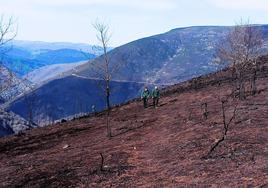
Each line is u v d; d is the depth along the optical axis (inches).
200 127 1182.3
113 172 868.0
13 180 919.7
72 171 929.5
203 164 783.7
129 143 1228.5
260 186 595.5
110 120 1898.4
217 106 1545.3
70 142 1462.8
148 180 759.1
